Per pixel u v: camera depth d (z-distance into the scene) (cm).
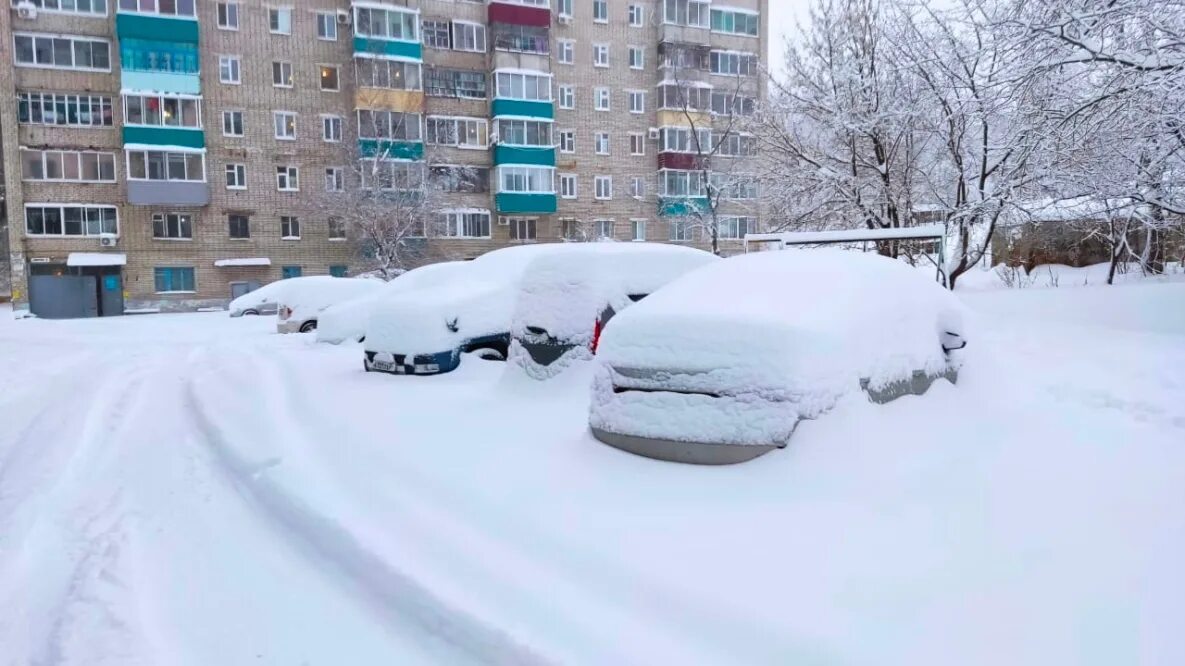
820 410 387
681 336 421
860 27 1449
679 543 329
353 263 3559
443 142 3688
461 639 293
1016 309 1005
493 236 3806
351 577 359
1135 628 248
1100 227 1378
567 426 521
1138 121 980
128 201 3200
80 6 3134
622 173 4031
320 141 3506
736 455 394
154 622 319
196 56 3234
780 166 1611
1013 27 952
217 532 425
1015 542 312
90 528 431
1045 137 1058
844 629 258
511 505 394
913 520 334
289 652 294
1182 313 848
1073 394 584
